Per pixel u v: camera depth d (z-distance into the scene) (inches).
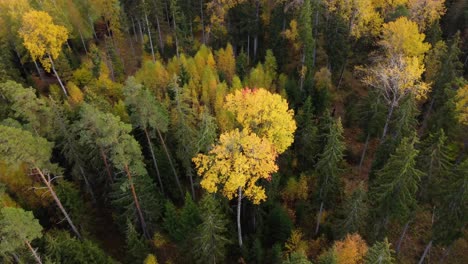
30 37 1973.4
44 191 1425.9
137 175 1320.1
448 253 1446.9
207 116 1305.4
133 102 1332.4
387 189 1182.9
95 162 1473.9
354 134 2042.3
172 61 2313.0
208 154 1218.0
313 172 1620.3
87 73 2159.2
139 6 2443.4
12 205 1342.3
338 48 2129.7
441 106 1744.6
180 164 1688.0
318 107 1998.0
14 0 2190.0
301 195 1582.2
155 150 1552.7
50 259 1052.5
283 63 2306.8
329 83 2053.4
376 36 2310.5
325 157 1305.4
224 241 1279.5
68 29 2405.3
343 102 2247.8
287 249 1387.8
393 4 2246.6
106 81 2053.4
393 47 1913.1
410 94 1508.4
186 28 2513.5
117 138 1166.3
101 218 1617.9
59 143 1546.5
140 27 2815.0
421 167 1346.0
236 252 1369.3
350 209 1261.1
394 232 1535.4
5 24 2194.9
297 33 2135.8
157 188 1526.8
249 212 1443.2
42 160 1201.4
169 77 2059.5
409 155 1090.1
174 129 1584.6
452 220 1151.0
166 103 1780.3
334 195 1406.3
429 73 1930.4
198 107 1861.5
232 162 1093.8
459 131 1569.9
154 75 2046.0
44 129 1473.9
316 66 2369.6
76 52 2618.1
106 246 1531.7
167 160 1563.7
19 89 1384.1
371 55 2176.4
